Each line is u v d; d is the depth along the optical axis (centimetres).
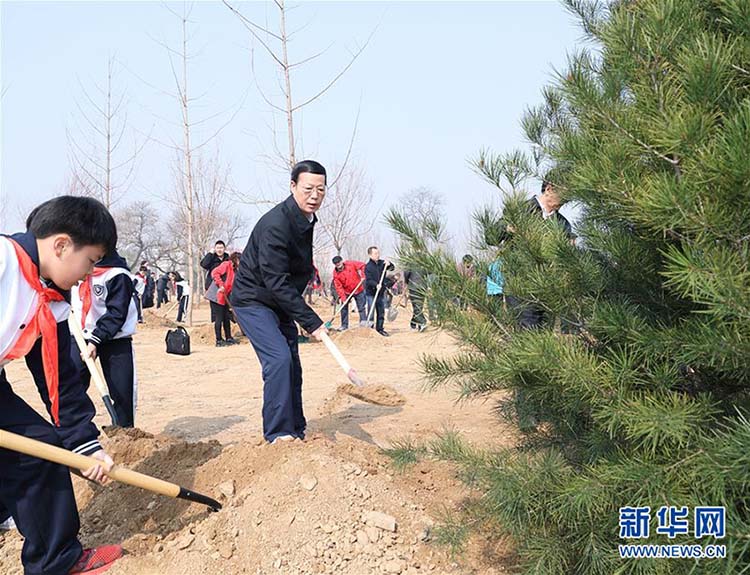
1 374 323
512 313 347
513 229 345
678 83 260
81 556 337
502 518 317
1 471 319
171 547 352
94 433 339
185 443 459
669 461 277
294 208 441
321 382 880
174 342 963
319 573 337
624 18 259
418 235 339
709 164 227
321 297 3522
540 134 356
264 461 399
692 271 231
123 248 6412
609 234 313
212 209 2608
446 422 605
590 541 296
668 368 284
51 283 324
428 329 350
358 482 383
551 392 311
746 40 260
